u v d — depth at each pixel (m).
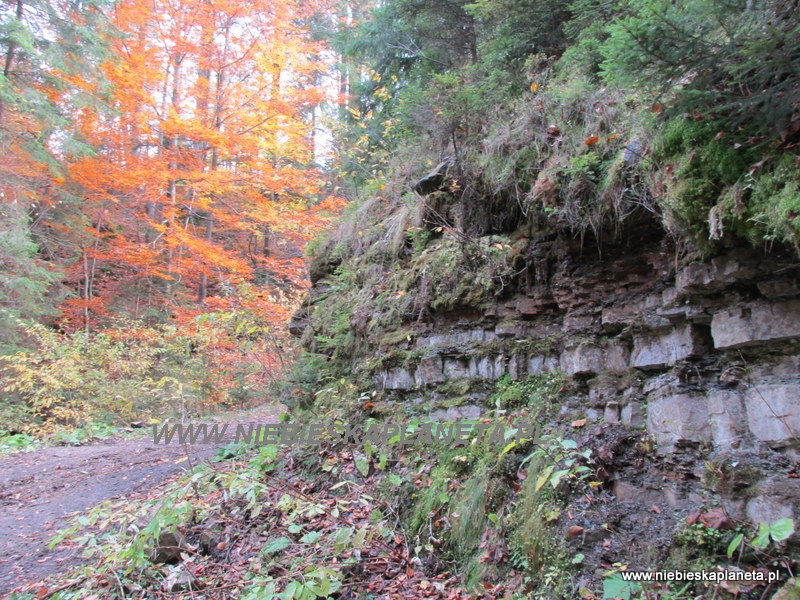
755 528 2.25
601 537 2.62
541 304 3.97
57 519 5.10
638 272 3.36
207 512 3.93
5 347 10.70
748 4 2.05
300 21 16.91
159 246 13.43
